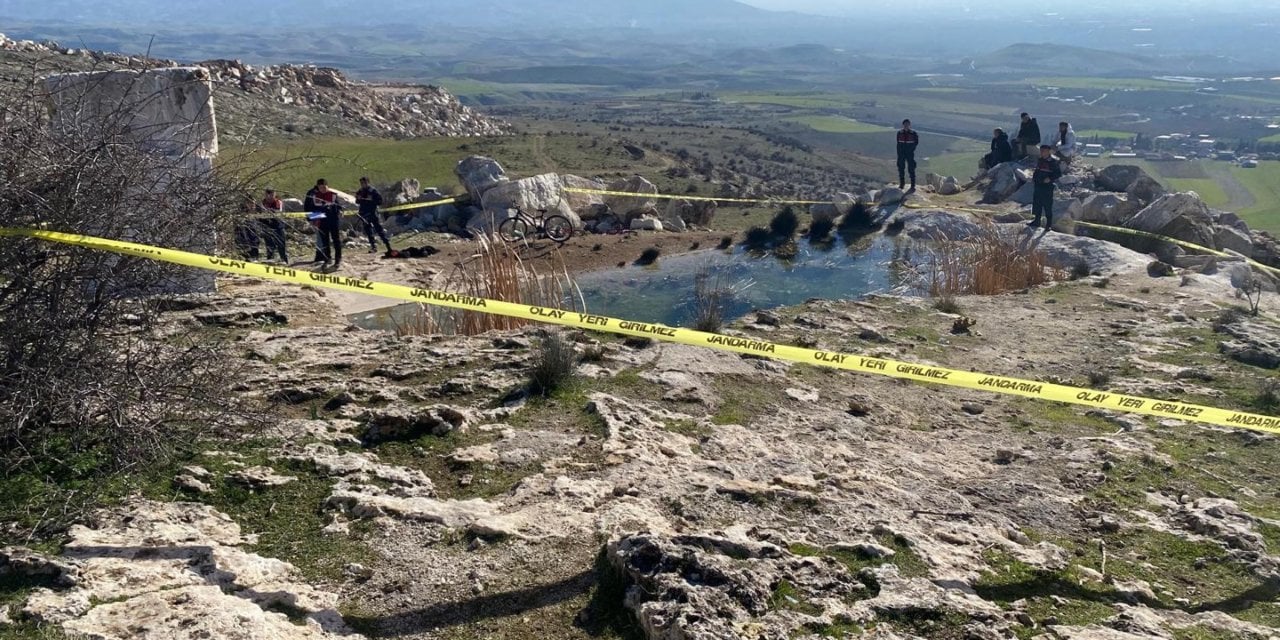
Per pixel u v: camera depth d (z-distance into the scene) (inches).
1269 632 197.3
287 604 185.9
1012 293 602.9
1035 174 789.2
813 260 772.6
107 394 227.3
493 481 255.1
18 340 221.3
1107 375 403.5
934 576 206.7
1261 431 340.8
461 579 201.6
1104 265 684.7
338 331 411.2
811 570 200.5
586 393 330.0
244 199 274.5
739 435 305.3
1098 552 234.5
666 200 1073.5
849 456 294.4
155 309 251.3
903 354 435.8
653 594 186.4
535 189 940.6
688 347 400.2
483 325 473.4
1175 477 292.4
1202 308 553.0
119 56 1446.9
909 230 839.1
